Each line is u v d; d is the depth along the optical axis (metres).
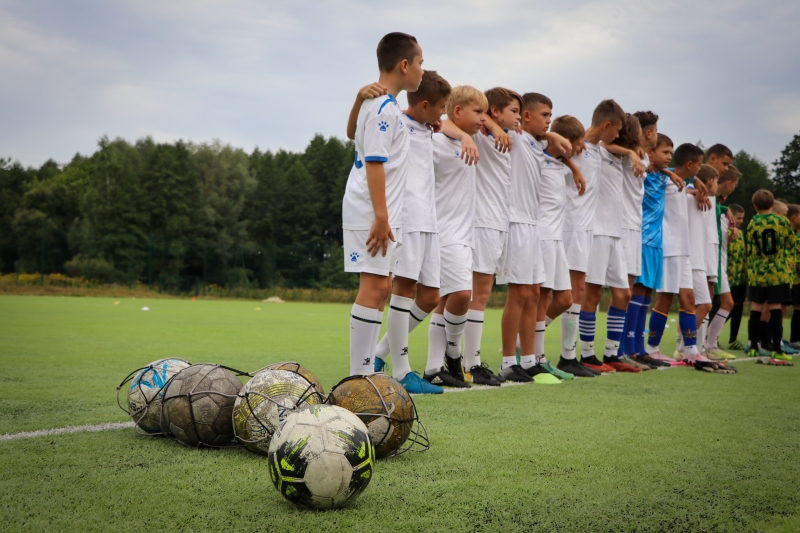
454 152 5.08
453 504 2.20
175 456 2.75
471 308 5.41
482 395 4.62
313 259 35.75
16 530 1.88
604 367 6.54
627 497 2.31
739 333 13.09
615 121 6.36
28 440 3.00
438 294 4.93
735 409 4.18
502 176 5.40
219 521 1.98
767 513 2.18
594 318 6.57
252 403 2.72
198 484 2.36
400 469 2.62
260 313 18.55
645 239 7.05
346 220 4.11
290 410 2.67
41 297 26.88
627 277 6.68
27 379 4.95
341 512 2.08
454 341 5.17
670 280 7.18
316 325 12.96
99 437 3.08
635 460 2.81
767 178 37.81
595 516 2.12
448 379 5.13
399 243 4.19
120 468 2.55
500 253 5.45
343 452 2.05
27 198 52.22
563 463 2.74
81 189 56.38
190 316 15.57
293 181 58.34
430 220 4.76
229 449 2.89
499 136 5.08
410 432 2.80
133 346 7.66
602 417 3.80
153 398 2.98
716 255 8.04
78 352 6.88
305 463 2.03
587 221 6.30
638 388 5.15
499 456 2.84
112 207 49.84
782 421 3.77
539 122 5.82
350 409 2.71
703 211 7.57
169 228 50.41
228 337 9.46
